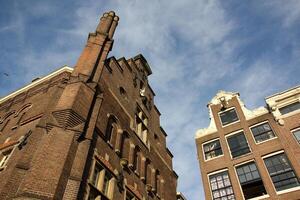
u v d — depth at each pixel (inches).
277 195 783.7
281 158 862.5
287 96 996.6
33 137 497.4
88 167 539.2
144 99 1028.5
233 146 1007.0
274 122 967.0
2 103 839.7
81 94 589.6
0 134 669.9
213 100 1237.7
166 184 954.7
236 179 898.7
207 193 928.3
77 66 677.3
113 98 781.3
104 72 783.7
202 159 1039.6
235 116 1107.3
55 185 419.8
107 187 596.1
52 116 529.0
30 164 451.2
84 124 546.9
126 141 776.3
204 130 1145.4
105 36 821.2
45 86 753.0
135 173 749.9
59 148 475.2
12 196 402.6
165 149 1085.8
